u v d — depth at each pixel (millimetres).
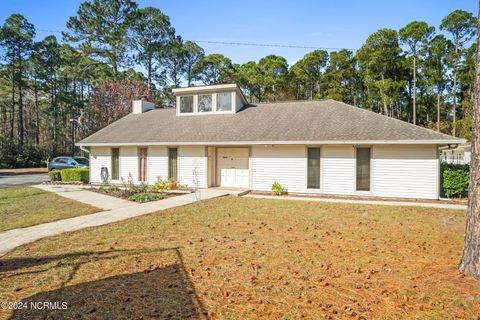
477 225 4359
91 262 5172
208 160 16281
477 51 4430
